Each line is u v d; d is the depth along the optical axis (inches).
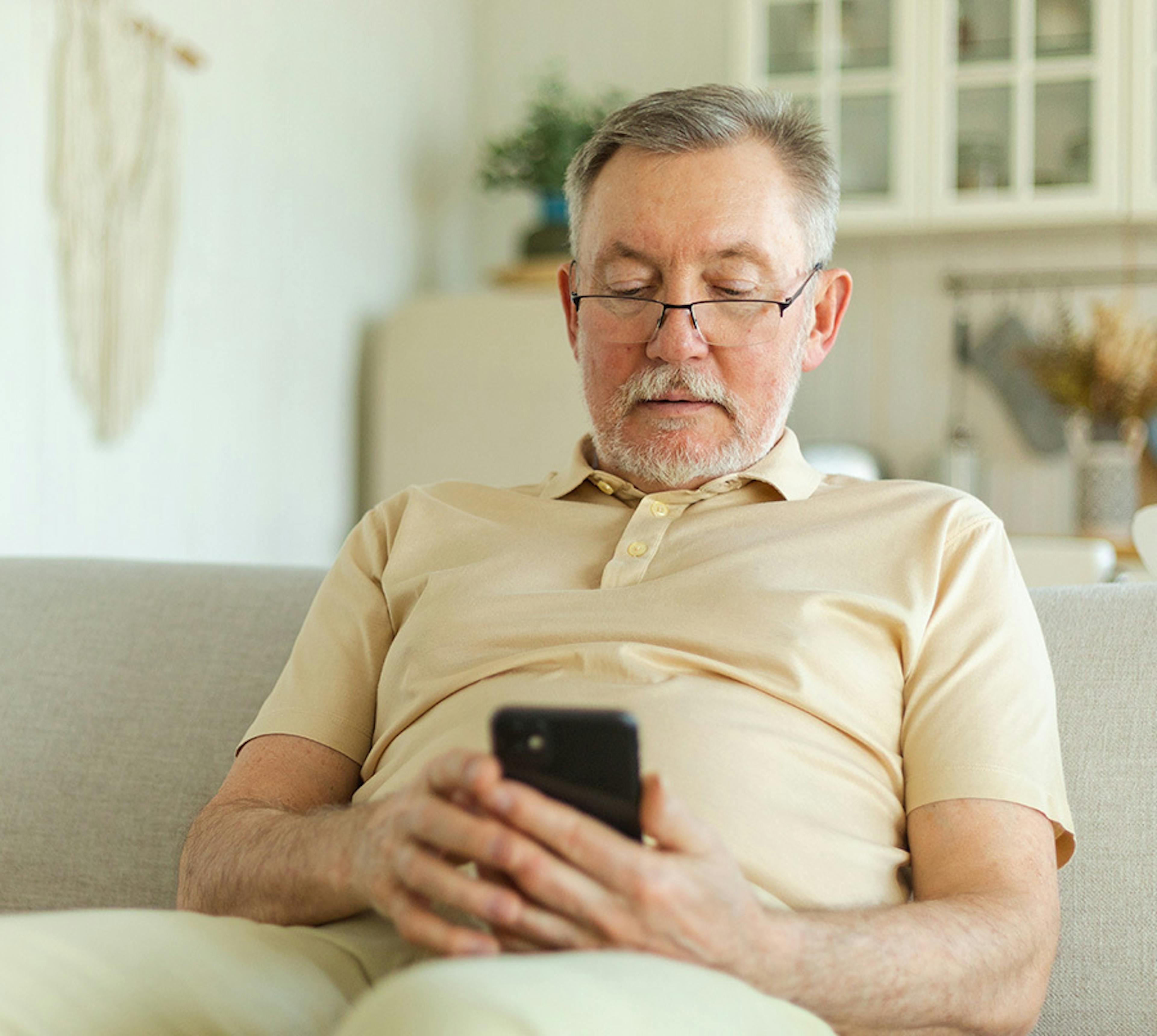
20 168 88.8
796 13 141.7
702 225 46.7
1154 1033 40.8
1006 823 37.6
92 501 98.1
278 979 32.5
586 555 45.7
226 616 54.1
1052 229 144.8
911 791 39.8
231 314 117.6
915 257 153.7
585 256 50.0
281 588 55.1
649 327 47.5
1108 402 139.6
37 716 52.0
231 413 118.2
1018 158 136.1
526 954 29.6
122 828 49.3
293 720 44.9
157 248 103.1
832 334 53.4
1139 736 44.4
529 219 167.8
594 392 48.9
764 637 41.1
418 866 29.5
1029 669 40.8
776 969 30.5
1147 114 132.4
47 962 29.8
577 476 49.3
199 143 111.5
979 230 142.3
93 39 94.9
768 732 39.2
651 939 28.4
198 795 49.5
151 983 30.5
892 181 139.7
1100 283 148.2
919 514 44.3
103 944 31.0
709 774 37.9
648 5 162.6
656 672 41.0
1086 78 134.6
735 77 142.6
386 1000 23.9
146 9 102.3
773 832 37.3
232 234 117.3
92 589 56.1
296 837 36.8
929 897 37.6
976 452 151.6
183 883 40.7
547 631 42.8
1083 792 43.9
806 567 43.2
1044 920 36.0
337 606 48.3
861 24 140.3
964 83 137.6
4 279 87.4
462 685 42.5
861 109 140.4
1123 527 135.7
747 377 47.1
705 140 47.4
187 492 111.4
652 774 28.8
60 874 49.1
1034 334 150.0
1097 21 133.9
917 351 153.8
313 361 133.4
